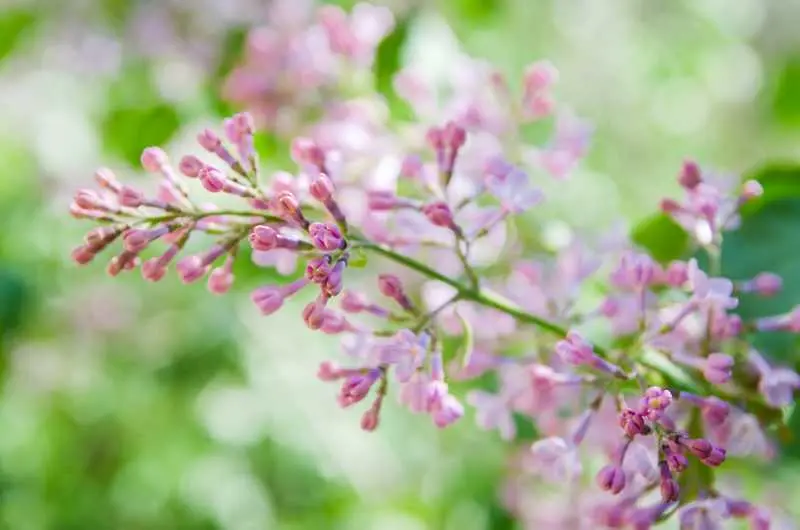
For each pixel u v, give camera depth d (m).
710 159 0.85
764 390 0.32
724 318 0.31
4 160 0.65
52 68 0.58
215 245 0.31
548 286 0.34
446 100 0.40
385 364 0.30
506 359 0.33
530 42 0.75
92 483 0.72
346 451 0.66
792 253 0.34
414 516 0.63
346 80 0.40
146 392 0.72
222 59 0.45
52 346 0.71
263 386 0.68
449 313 0.34
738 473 0.38
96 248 0.30
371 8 0.40
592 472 0.40
